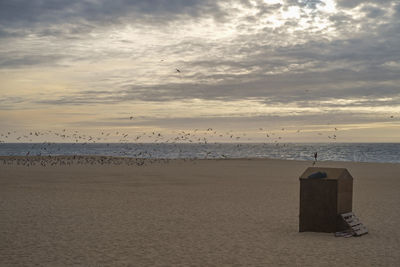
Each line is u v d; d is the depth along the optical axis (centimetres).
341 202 1108
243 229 1179
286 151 13562
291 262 825
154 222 1289
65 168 4181
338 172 1123
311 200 1128
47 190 2200
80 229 1173
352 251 912
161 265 805
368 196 1970
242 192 2123
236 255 884
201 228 1196
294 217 1389
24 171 3681
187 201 1788
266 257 865
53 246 966
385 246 961
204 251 921
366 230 1120
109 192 2125
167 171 3791
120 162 5397
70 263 820
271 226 1229
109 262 828
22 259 850
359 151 12550
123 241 1022
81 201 1775
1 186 2386
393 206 1642
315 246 960
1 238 1053
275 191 2173
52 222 1284
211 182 2712
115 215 1421
